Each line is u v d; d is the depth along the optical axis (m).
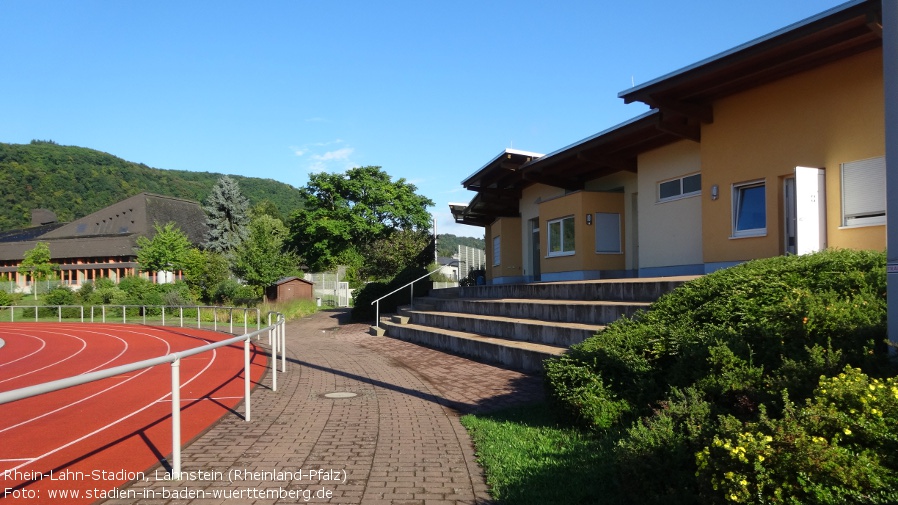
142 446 6.45
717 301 6.84
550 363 6.78
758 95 11.15
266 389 10.05
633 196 16.16
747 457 3.23
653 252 14.45
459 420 7.37
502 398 8.40
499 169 19.06
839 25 8.60
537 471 5.05
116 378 11.93
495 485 4.83
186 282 40.44
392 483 5.01
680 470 3.93
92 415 8.41
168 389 10.55
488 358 11.79
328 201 57.81
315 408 8.28
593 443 5.59
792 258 7.69
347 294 39.94
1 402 3.24
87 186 115.62
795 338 5.47
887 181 4.68
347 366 12.59
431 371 11.29
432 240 38.88
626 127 13.19
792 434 3.22
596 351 6.46
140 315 33.78
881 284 6.18
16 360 16.91
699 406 4.54
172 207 65.75
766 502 3.07
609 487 4.52
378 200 58.09
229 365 13.82
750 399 4.63
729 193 11.71
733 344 5.54
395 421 7.36
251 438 6.62
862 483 2.98
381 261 40.16
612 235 16.30
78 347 20.09
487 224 26.81
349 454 5.90
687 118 12.21
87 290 40.03
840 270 6.84
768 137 10.93
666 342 6.30
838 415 3.30
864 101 9.48
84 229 61.81
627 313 9.98
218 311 31.38
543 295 14.18
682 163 13.58
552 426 6.48
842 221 9.74
